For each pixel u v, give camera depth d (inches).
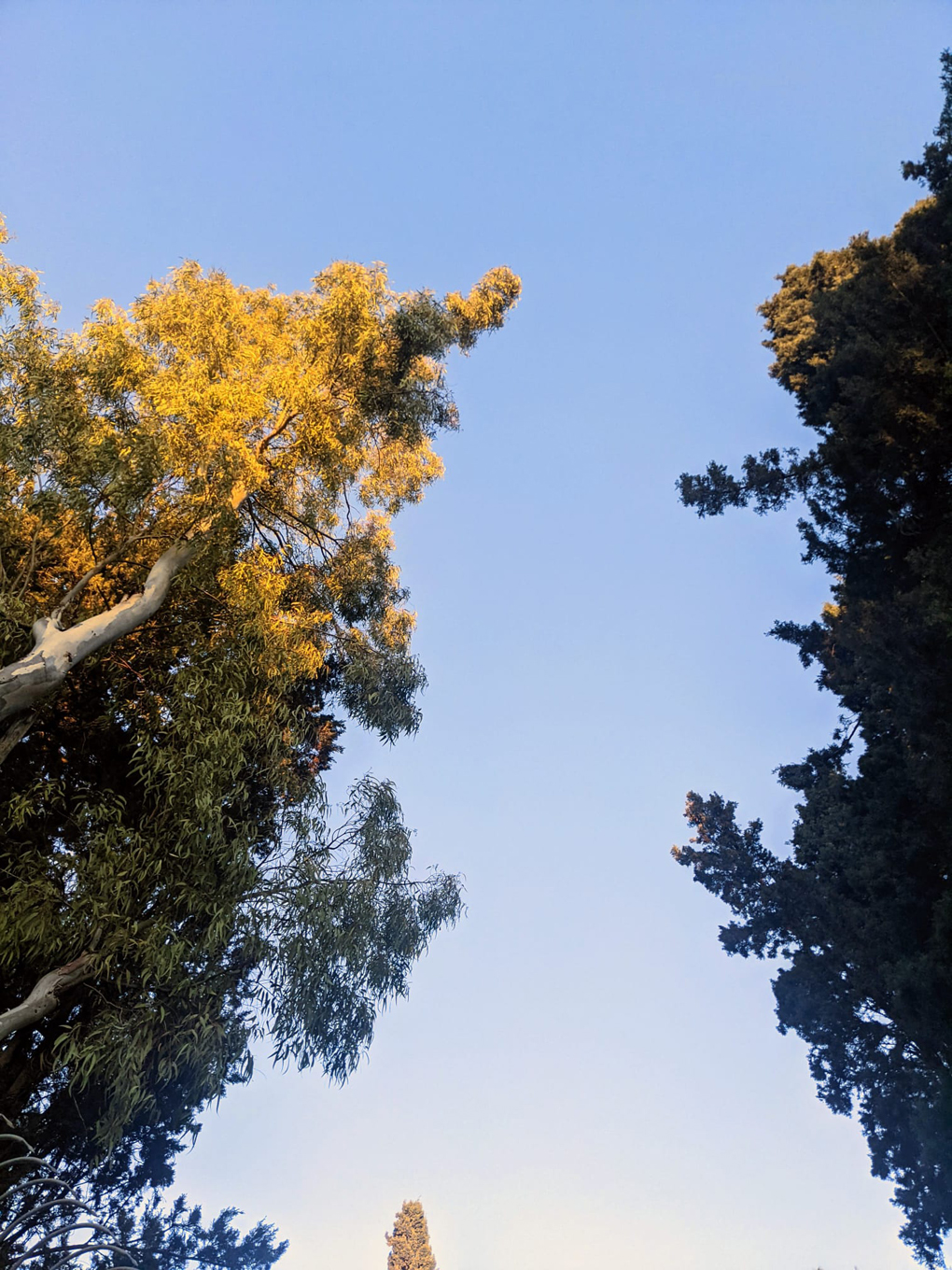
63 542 450.9
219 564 452.4
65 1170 492.4
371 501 613.9
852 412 543.8
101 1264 510.6
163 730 422.3
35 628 376.5
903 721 570.6
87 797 432.8
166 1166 546.9
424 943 452.1
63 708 465.1
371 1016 415.5
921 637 528.1
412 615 638.5
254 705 446.6
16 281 417.4
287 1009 392.5
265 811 457.7
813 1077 732.0
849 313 568.1
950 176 534.3
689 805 925.2
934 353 521.7
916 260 540.1
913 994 554.6
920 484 549.0
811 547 631.2
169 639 473.7
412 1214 1692.9
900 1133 661.9
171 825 392.5
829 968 719.1
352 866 442.6
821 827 731.4
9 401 408.2
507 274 610.9
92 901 358.3
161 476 423.5
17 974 426.0
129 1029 354.0
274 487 529.0
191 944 380.2
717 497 687.7
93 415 430.6
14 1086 417.1
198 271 521.7
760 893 827.4
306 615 542.3
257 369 493.7
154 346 489.7
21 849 406.0
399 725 553.9
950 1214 639.8
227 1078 458.9
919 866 581.3
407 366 553.0
